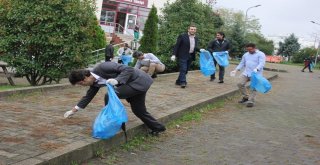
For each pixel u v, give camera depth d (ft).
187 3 69.77
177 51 43.09
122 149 22.08
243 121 32.01
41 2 43.34
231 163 21.49
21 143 19.21
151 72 36.37
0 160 16.78
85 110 27.55
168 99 34.76
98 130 20.54
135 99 23.20
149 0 153.79
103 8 145.89
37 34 43.32
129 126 23.76
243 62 38.65
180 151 22.91
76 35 44.73
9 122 22.91
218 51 49.49
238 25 159.22
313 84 69.82
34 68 44.32
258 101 42.32
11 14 43.11
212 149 23.80
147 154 21.85
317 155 24.16
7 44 43.55
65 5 43.83
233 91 43.75
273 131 29.50
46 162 17.13
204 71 47.83
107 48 71.26
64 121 24.06
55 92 34.53
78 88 37.42
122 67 21.35
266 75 71.10
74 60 44.29
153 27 66.74
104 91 36.24
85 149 19.49
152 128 24.30
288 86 60.85
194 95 38.37
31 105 28.40
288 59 243.40
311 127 32.04
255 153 23.62
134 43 107.24
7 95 31.01
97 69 21.48
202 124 29.76
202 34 68.18
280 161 22.44
